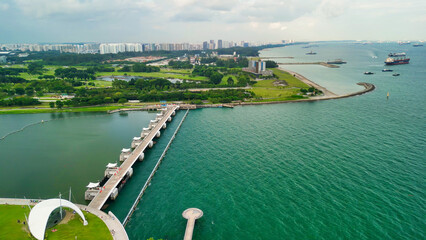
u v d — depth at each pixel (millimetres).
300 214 101125
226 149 160125
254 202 108625
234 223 97500
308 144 163375
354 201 107625
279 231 93312
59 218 91688
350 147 157500
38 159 154375
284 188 117312
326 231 92625
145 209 106812
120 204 111062
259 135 181750
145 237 91812
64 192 120438
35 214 85188
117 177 124188
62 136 192250
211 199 111562
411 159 140875
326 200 108625
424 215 99000
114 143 179375
